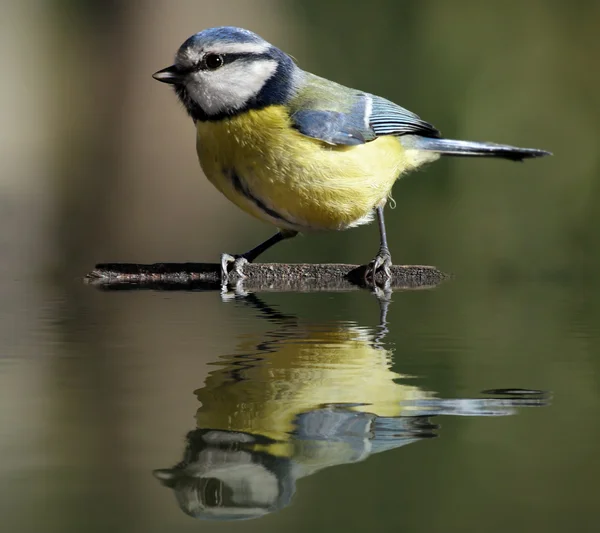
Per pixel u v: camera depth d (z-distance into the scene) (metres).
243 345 5.46
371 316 6.85
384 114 9.48
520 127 16.97
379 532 2.63
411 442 3.50
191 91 8.52
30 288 8.84
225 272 9.35
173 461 3.25
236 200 8.99
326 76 18.33
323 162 8.60
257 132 8.43
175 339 5.70
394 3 17.92
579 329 6.29
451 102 17.12
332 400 4.05
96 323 6.47
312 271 9.41
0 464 3.22
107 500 2.90
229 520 2.75
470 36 17.36
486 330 6.21
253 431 3.59
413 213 15.81
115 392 4.24
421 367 4.84
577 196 16.48
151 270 9.59
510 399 4.12
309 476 3.13
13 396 4.17
